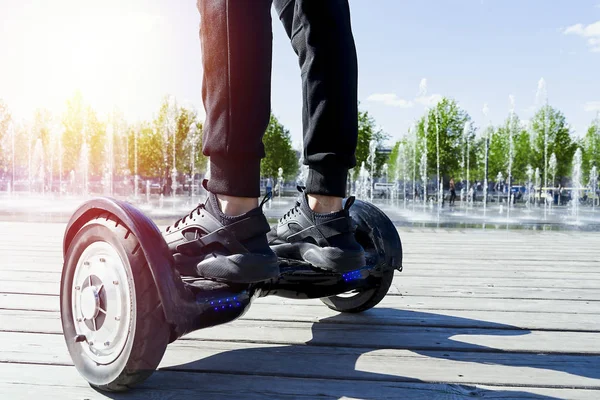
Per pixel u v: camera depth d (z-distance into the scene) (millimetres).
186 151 37156
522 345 1759
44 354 1610
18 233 5117
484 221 11969
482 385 1409
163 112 37250
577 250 4305
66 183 38750
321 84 1592
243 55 1306
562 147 35938
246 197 1350
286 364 1552
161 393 1326
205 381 1413
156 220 9305
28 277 2809
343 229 1599
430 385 1399
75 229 1449
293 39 1698
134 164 37969
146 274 1242
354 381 1426
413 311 2215
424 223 10797
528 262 3582
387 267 2004
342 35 1592
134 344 1231
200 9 1365
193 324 1306
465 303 2357
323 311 2217
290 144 35438
